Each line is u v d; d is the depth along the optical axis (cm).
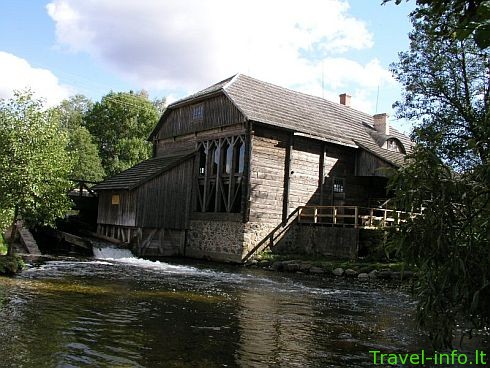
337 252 1791
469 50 1577
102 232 2203
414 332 720
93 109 4475
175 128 2347
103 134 4341
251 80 2186
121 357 519
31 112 1211
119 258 1812
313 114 2261
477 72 1659
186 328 673
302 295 1071
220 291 1066
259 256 1831
